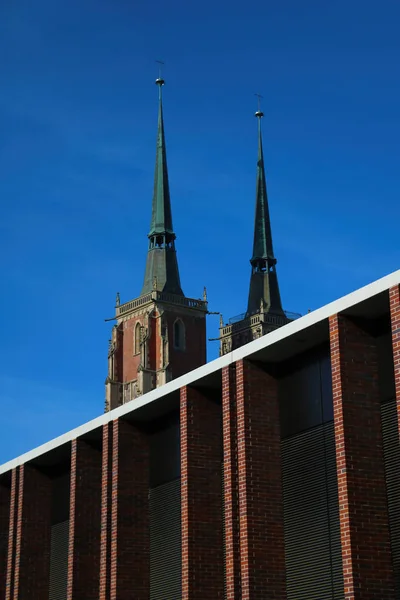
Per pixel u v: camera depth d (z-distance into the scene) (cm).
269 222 17538
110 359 15775
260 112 17962
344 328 2931
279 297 17025
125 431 3978
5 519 5003
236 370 3334
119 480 3906
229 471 3253
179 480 3800
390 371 2923
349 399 2870
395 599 2759
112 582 3806
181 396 3584
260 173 17762
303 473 3191
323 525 3081
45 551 4619
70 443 4331
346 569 2733
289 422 3275
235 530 3195
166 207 16850
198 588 3378
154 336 15488
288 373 3312
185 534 3425
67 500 4569
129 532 3869
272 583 3130
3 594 4878
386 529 2786
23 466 4691
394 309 2725
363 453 2834
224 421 3319
